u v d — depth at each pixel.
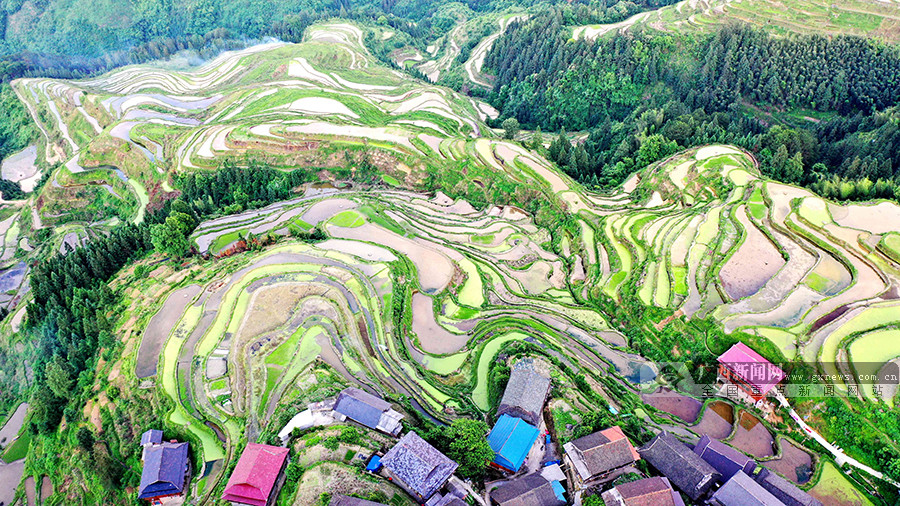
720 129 126.00
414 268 96.31
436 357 80.38
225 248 106.38
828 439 65.62
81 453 75.50
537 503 56.47
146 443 70.75
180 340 84.00
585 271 97.56
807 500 57.25
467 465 60.09
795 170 107.81
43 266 109.25
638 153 123.25
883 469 61.88
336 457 60.50
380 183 130.62
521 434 64.06
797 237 87.88
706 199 104.56
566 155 128.12
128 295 99.06
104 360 87.25
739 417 70.00
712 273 84.12
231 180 129.38
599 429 65.12
